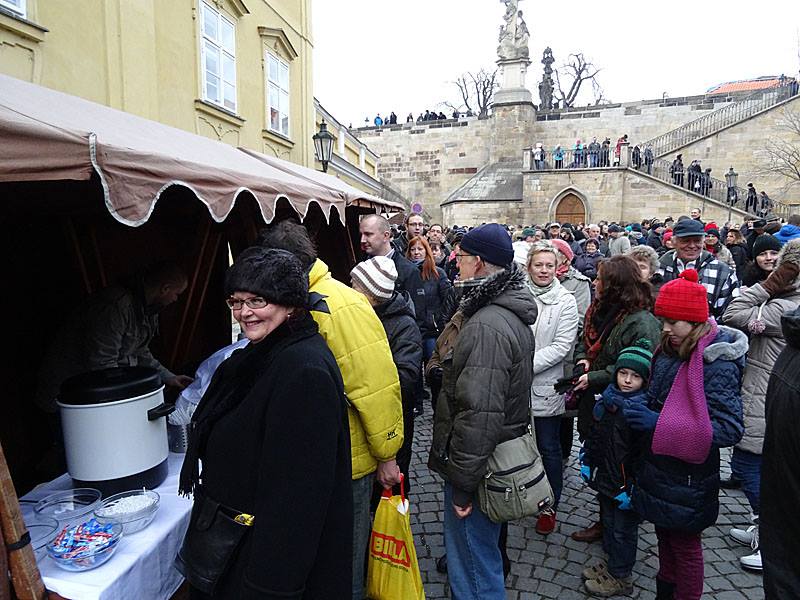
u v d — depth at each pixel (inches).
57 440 116.3
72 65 201.6
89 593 60.4
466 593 95.1
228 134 326.3
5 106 77.0
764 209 930.7
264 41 366.6
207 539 60.1
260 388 58.7
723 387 89.4
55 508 74.5
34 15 183.8
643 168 1036.5
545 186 1021.8
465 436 86.0
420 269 217.2
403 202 1336.1
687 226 201.0
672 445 89.2
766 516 77.2
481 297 92.4
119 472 78.1
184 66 277.9
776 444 75.4
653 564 125.7
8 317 143.0
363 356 84.5
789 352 78.1
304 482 56.0
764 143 992.9
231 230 225.0
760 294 126.0
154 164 84.0
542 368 129.6
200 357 237.1
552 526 137.7
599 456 111.6
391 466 93.6
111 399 77.0
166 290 129.3
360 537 92.9
